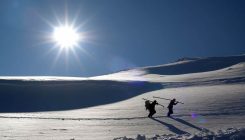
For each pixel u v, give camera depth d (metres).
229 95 38.25
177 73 151.75
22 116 31.47
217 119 22.16
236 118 22.16
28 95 56.91
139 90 64.50
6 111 48.47
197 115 24.84
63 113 35.84
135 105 39.44
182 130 18.38
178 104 34.00
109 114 30.69
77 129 20.86
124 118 26.25
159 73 154.00
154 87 68.88
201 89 53.41
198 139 13.19
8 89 58.94
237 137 12.60
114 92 60.72
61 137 17.39
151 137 15.23
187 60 184.50
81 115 31.47
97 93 59.62
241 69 95.00
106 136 17.34
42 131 20.17
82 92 59.72
